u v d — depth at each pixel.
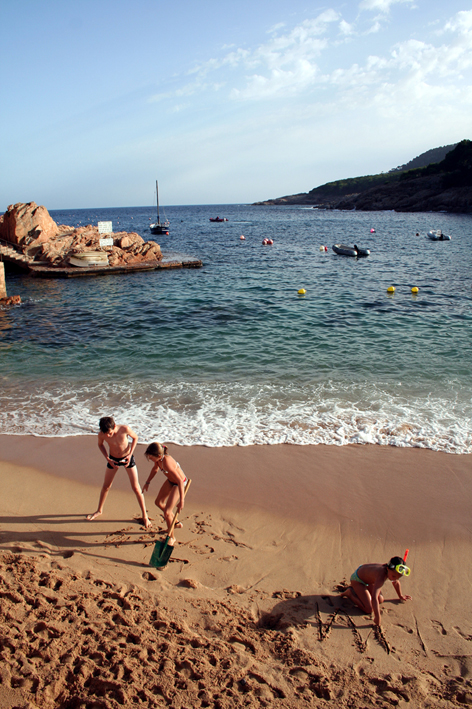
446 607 4.02
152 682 3.06
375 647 3.55
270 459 6.70
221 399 8.84
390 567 3.74
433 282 22.83
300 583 4.30
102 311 17.16
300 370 10.48
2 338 13.48
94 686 3.02
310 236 57.50
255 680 3.15
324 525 5.22
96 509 5.54
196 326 14.72
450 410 8.20
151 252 30.52
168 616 3.74
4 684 2.99
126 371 10.54
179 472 4.84
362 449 6.97
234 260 33.56
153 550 4.58
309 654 3.42
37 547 4.71
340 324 14.77
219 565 4.52
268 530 5.13
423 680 3.24
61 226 36.09
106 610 3.76
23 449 7.01
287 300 18.81
